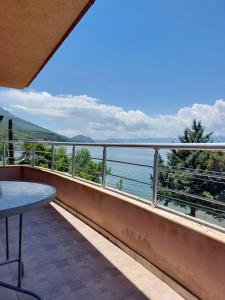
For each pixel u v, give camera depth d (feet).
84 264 8.71
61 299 6.97
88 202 12.56
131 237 9.34
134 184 10.27
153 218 8.30
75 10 8.86
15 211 4.94
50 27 10.07
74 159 15.07
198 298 6.72
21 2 8.48
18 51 12.34
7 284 6.89
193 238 6.89
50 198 5.92
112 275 8.10
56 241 10.51
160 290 7.40
